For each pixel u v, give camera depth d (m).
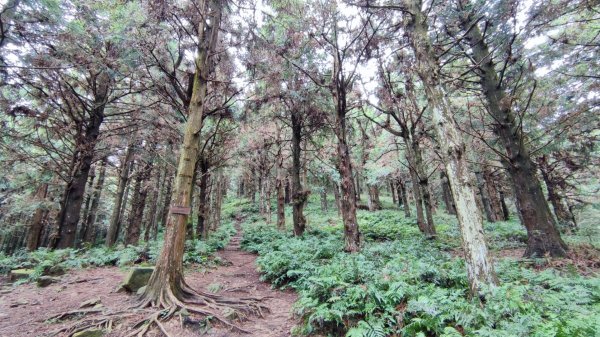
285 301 6.23
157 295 5.24
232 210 36.91
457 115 14.62
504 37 8.21
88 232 24.16
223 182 28.25
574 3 7.70
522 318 3.42
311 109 13.43
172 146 13.29
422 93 13.62
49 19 8.02
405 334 3.79
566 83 11.64
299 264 7.45
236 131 15.19
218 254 11.59
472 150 16.23
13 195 15.71
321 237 13.28
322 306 4.58
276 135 19.06
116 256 9.45
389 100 12.59
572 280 5.57
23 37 8.29
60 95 10.87
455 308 4.14
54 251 9.79
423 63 5.91
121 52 8.72
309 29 10.13
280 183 18.44
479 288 4.60
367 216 23.14
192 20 7.64
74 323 4.46
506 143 9.20
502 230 14.48
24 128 11.96
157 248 10.11
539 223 8.30
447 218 21.81
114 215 16.36
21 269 7.91
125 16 8.27
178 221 5.77
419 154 12.55
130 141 12.88
